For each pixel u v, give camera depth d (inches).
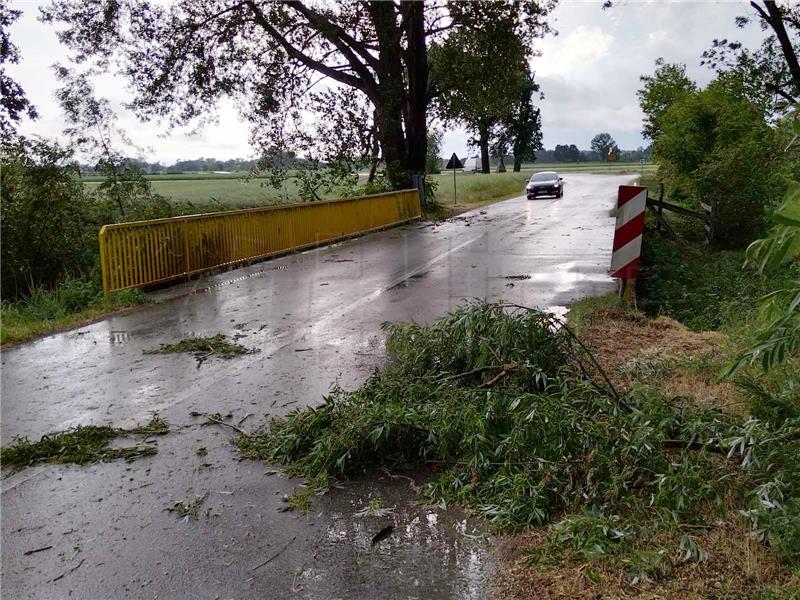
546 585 119.9
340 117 1047.6
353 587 124.1
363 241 748.0
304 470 173.5
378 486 165.0
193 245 499.8
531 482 150.2
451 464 173.6
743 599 110.2
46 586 127.6
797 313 129.6
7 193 471.2
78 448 190.9
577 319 306.7
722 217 589.6
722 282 426.9
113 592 125.1
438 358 222.5
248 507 156.1
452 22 1127.6
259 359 282.0
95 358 292.4
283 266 560.7
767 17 713.0
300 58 1023.0
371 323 341.7
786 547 120.6
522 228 837.2
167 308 396.5
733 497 140.6
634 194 339.0
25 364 285.0
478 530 142.4
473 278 468.4
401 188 1098.7
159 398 235.8
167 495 162.9
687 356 246.1
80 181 528.1
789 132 174.2
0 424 215.6
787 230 130.1
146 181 645.3
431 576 126.5
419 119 1187.3
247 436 197.2
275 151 1045.2
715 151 642.8
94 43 896.3
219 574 129.9
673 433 173.2
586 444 155.6
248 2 948.0
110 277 412.5
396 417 176.1
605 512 140.3
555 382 198.5
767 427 159.0
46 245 486.3
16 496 164.4
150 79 951.6
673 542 127.4
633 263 343.0
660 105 984.3
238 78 995.3
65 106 630.5
